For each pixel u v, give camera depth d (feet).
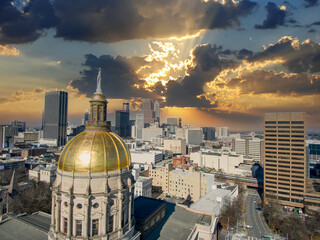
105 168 155.53
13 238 196.34
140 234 194.70
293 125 499.51
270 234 388.57
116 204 160.15
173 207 285.43
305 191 490.08
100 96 178.50
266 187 524.93
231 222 392.88
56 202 159.02
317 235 381.60
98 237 151.64
